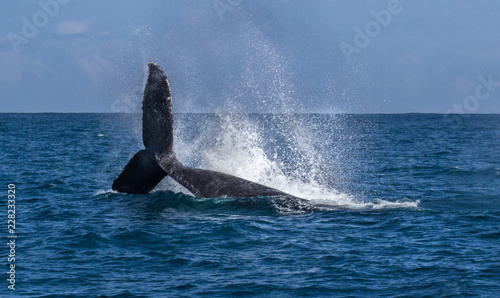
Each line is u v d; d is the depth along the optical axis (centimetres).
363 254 4700
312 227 5547
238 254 4734
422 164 12188
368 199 7294
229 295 3844
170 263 4525
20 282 4097
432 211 6241
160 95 6588
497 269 4278
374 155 14788
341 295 3819
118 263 4531
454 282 4003
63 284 4059
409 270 4291
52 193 7856
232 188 6475
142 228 5506
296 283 4047
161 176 6756
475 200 7106
